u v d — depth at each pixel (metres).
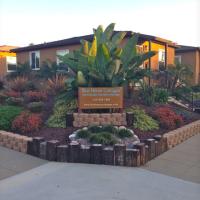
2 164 6.36
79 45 17.89
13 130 8.36
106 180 5.44
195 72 23.61
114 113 8.88
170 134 8.10
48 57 20.02
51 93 12.55
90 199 4.61
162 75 15.10
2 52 25.73
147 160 6.66
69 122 8.66
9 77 19.30
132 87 11.68
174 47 19.59
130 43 10.55
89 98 8.95
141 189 5.05
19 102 11.05
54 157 6.59
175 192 4.95
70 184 5.22
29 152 7.09
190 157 7.06
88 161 6.45
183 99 14.59
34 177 5.57
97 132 7.66
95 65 9.55
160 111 9.74
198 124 10.12
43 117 9.38
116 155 6.32
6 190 4.96
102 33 11.09
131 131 7.92
